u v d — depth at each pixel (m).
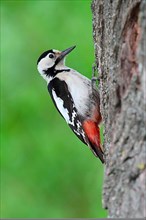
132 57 8.23
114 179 7.91
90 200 13.76
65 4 13.87
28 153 13.77
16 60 13.76
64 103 11.12
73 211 13.84
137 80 7.90
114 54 8.64
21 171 13.79
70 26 13.71
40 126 13.77
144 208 7.59
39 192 13.82
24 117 13.84
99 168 13.65
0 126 13.89
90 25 13.59
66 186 13.81
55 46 13.67
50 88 11.41
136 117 7.83
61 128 13.74
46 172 13.70
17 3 14.11
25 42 13.81
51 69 11.47
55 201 13.86
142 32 7.89
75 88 11.04
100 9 9.44
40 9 13.96
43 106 13.77
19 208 13.72
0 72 13.76
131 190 7.74
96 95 10.83
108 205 7.93
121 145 7.92
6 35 13.84
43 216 13.73
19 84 13.77
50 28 13.80
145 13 7.93
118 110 8.34
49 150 13.65
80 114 10.88
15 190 13.81
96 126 10.80
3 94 13.81
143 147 7.77
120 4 8.61
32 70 13.79
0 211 13.67
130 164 7.80
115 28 8.67
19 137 13.81
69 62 13.41
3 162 13.82
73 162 13.67
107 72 9.08
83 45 13.48
